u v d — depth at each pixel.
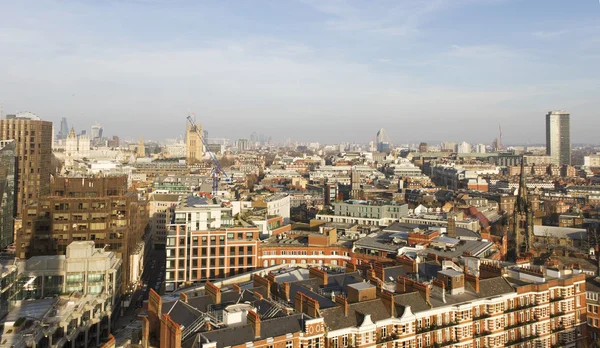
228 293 112.25
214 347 82.56
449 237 197.25
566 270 136.12
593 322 132.62
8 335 138.25
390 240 199.25
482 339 110.06
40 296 186.12
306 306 98.00
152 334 101.38
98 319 173.88
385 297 103.94
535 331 118.94
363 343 96.25
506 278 129.12
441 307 105.94
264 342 87.56
